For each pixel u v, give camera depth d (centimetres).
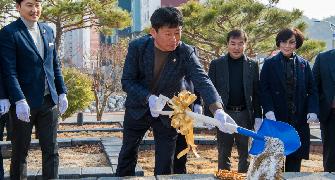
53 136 500
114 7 1588
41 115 493
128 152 449
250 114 542
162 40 390
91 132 1148
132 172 456
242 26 1491
